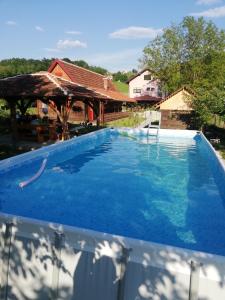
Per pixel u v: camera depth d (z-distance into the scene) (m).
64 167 12.53
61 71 32.19
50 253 4.11
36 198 8.80
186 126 24.83
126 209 8.14
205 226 7.20
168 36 44.28
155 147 17.28
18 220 4.25
